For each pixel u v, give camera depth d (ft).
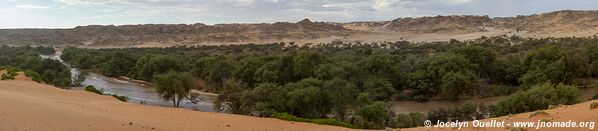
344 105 162.61
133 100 221.66
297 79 247.29
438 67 242.99
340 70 240.32
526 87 229.25
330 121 113.50
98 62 393.09
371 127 129.90
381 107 142.20
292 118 115.44
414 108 204.85
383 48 563.48
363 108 143.02
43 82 252.01
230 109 173.68
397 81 254.06
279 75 246.27
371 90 231.50
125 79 333.01
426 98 237.25
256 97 162.61
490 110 147.84
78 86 280.92
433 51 451.12
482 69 270.26
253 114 164.04
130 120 86.89
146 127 77.77
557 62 236.63
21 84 180.75
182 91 199.82
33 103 98.12
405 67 279.08
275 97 158.51
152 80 302.04
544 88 145.07
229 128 86.17
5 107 82.58
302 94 152.05
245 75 257.14
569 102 140.46
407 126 132.26
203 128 83.46
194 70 308.19
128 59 367.45
